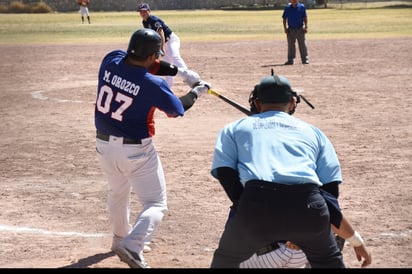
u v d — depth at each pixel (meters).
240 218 9.09
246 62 48.75
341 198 16.78
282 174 9.07
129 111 11.47
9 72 45.41
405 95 32.81
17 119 28.69
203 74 41.38
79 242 14.02
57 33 81.75
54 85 38.66
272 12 125.62
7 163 21.19
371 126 25.80
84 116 29.09
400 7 132.25
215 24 93.88
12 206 16.66
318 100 31.72
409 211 15.72
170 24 94.69
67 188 18.33
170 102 11.43
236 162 9.51
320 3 140.38
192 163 20.78
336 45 61.22
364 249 9.80
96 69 46.06
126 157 11.64
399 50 54.81
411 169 19.56
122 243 11.23
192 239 14.10
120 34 78.44
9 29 89.62
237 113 28.97
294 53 47.09
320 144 9.65
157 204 11.83
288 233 9.05
